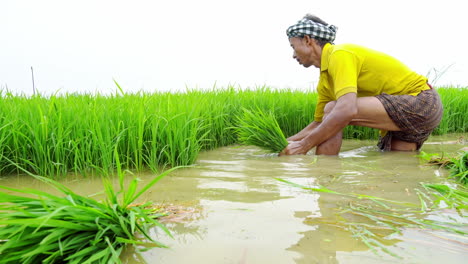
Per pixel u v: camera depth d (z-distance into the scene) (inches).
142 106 121.4
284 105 212.2
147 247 51.9
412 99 136.6
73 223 46.8
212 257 48.6
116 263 45.2
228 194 81.6
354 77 133.2
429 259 47.1
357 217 64.3
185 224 61.2
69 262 45.0
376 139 207.9
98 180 101.2
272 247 51.4
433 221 61.8
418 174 102.6
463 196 76.1
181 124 123.5
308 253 49.3
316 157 136.3
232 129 189.9
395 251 49.6
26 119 116.0
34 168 107.5
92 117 122.7
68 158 114.4
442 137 215.8
